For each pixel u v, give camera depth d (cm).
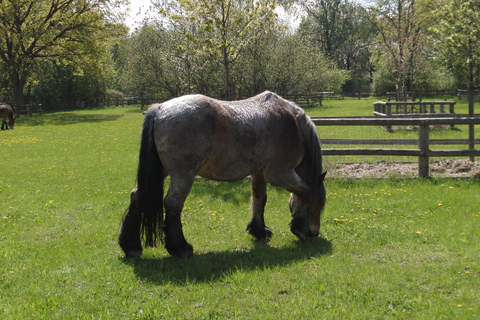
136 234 500
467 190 775
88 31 3831
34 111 4406
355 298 371
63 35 3844
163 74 3775
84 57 3912
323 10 6681
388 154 894
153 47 3766
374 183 867
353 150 905
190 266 467
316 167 577
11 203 798
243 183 914
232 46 1349
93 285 413
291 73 3747
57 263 480
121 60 6588
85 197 854
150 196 471
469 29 1454
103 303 372
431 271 425
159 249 539
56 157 1457
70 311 354
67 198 843
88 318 343
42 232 616
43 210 743
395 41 3097
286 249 534
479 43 1488
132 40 4344
